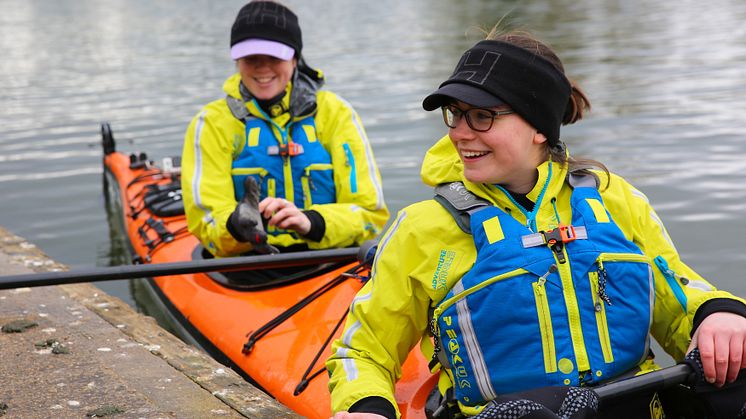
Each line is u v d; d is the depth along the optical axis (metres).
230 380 2.62
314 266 3.73
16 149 7.79
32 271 3.79
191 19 20.61
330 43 14.23
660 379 1.86
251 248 3.66
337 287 3.32
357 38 14.70
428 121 7.82
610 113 7.76
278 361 2.97
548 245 1.89
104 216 5.93
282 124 3.77
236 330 3.30
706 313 1.92
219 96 9.76
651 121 7.38
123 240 5.48
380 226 3.83
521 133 1.90
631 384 1.83
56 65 13.13
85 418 2.33
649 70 9.82
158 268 3.13
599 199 1.96
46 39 17.27
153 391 2.53
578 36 13.16
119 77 11.59
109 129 6.42
